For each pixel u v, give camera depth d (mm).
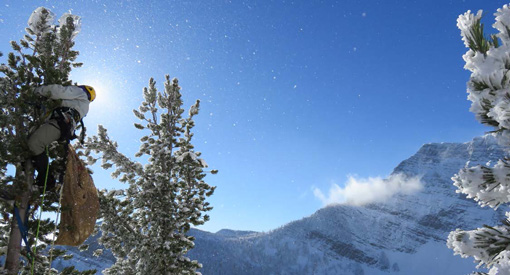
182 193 13844
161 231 12086
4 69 5695
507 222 2410
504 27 2221
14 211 5297
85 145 11844
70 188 5398
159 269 11492
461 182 2385
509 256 2240
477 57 2262
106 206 11414
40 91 5297
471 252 2426
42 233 5781
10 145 4930
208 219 13398
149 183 12430
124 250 11617
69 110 5293
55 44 6359
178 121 14812
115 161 12047
